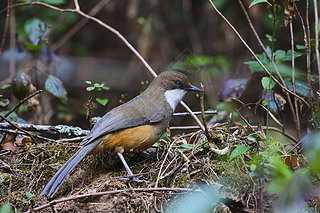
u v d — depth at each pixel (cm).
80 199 789
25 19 1639
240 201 734
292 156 794
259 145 873
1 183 862
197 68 1444
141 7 1788
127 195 770
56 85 1166
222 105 1062
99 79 1766
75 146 973
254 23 1588
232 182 779
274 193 751
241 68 1612
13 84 1130
